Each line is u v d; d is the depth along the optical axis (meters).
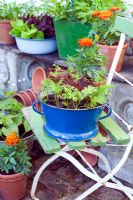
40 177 1.88
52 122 1.31
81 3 1.85
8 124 1.83
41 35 2.02
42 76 2.07
